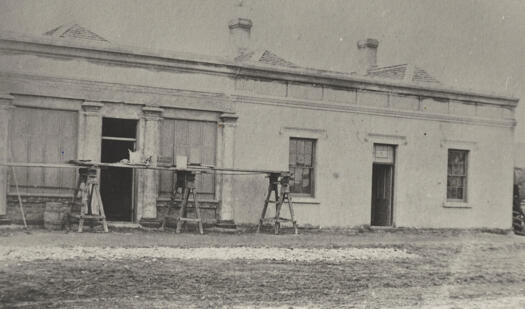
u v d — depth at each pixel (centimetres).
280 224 1902
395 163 2127
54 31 1700
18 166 1579
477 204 2273
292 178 1794
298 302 977
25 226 1556
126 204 1938
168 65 1736
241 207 1844
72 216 1563
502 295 1139
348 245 1638
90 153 1641
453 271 1357
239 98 1841
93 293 942
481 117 2286
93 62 1650
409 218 2136
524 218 2422
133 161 1608
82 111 1642
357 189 2027
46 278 1005
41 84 1589
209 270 1162
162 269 1135
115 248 1305
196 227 1777
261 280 1116
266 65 1872
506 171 2342
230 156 1814
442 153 2205
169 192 1762
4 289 928
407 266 1380
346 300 1010
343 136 2009
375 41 2322
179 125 1777
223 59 1805
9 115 1566
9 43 1551
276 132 1897
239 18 2091
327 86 1988
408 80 2155
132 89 1694
